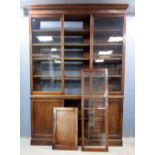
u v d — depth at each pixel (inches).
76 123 145.1
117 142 147.5
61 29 146.6
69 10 144.9
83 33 157.3
